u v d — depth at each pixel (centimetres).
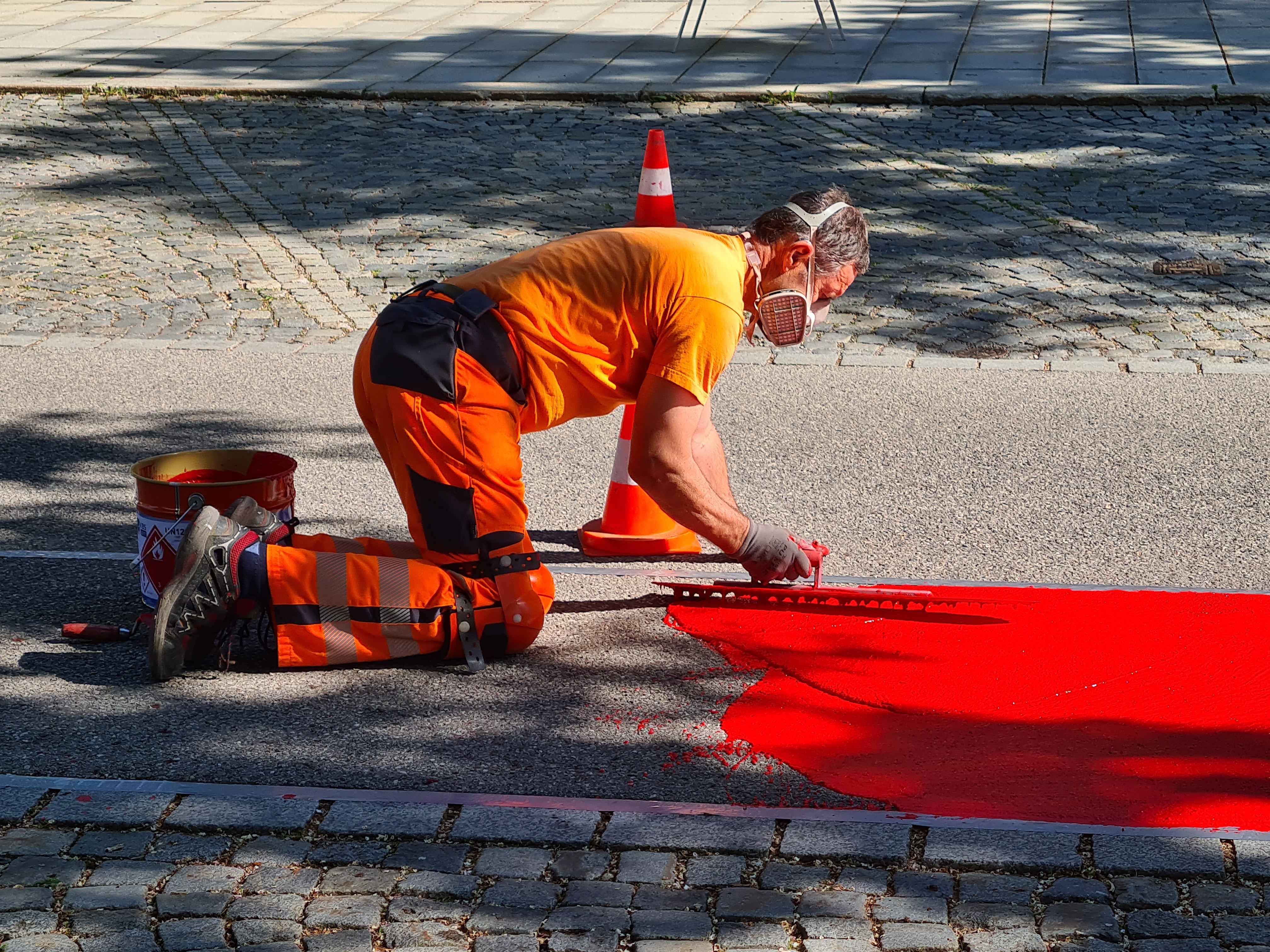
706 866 272
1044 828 280
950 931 252
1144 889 262
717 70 1166
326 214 843
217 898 263
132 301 703
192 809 292
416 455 352
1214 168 887
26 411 561
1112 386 578
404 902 262
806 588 393
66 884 268
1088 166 900
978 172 895
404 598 352
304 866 274
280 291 716
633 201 853
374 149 982
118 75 1182
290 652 350
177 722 330
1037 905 258
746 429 540
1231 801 288
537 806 293
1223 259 732
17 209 854
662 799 296
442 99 1104
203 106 1105
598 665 362
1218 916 254
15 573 418
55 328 664
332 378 601
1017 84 1079
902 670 352
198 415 558
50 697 342
